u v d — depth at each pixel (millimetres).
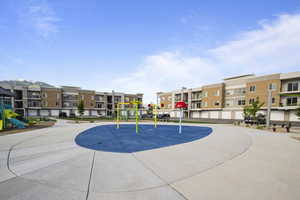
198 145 7773
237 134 11812
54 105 49250
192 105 47594
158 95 62000
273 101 29641
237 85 36562
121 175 3986
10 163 4930
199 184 3488
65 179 3742
